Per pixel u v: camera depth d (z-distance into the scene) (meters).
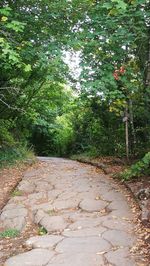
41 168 10.06
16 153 10.77
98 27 6.67
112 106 9.55
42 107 14.26
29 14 7.52
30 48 7.05
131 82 7.56
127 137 9.47
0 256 4.75
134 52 8.12
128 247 4.62
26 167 10.16
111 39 6.48
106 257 4.36
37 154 18.92
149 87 7.77
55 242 4.91
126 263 4.18
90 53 6.84
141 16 6.45
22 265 4.33
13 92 9.99
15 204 6.68
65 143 18.50
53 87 12.90
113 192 7.07
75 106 15.55
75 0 7.09
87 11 7.31
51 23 7.57
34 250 4.71
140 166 7.48
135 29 6.63
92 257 4.38
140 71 8.09
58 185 7.81
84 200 6.62
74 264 4.23
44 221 5.74
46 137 19.00
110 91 6.91
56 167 10.21
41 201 6.78
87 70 6.58
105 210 6.09
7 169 9.66
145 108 8.93
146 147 9.41
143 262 4.19
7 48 5.84
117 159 10.21
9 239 5.34
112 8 5.97
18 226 5.76
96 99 10.73
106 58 6.91
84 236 5.04
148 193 6.27
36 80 10.45
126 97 8.13
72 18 7.52
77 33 7.20
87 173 9.10
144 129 9.10
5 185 8.24
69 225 5.52
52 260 4.39
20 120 12.41
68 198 6.82
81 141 16.45
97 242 4.80
